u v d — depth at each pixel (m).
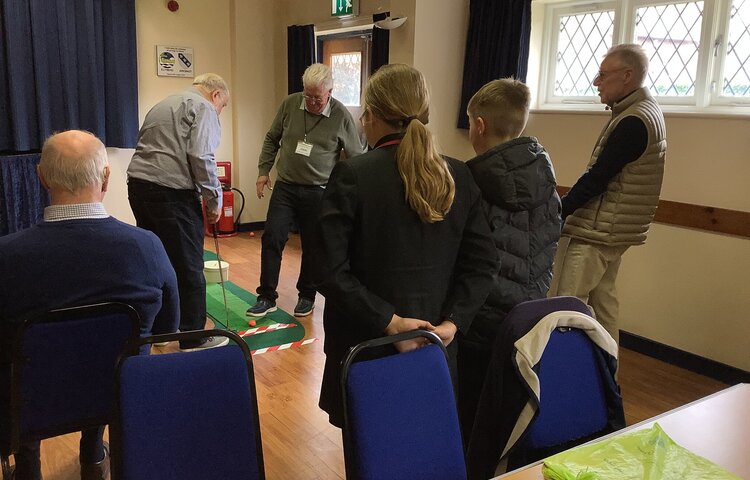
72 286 1.62
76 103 4.91
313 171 3.72
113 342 1.64
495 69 4.13
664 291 3.45
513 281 1.81
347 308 1.42
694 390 3.10
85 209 1.66
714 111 3.27
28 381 1.56
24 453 1.72
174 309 1.94
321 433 2.53
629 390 3.08
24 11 4.56
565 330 1.61
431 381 1.37
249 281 4.65
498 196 1.75
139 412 1.27
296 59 5.73
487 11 4.16
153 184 2.98
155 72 5.55
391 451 1.30
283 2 5.98
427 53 4.29
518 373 1.50
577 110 3.83
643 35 3.64
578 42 3.98
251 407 1.38
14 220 4.70
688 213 3.29
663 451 1.20
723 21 3.25
